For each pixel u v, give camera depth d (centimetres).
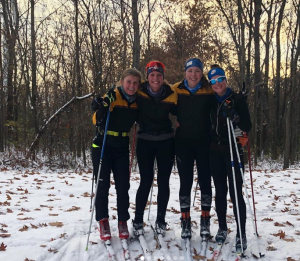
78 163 1361
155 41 1602
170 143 331
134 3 1080
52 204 499
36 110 1389
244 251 312
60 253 301
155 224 355
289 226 402
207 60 1538
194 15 1544
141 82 329
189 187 336
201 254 306
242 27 1412
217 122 313
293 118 1873
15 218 407
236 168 308
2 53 1500
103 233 319
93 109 320
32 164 1191
